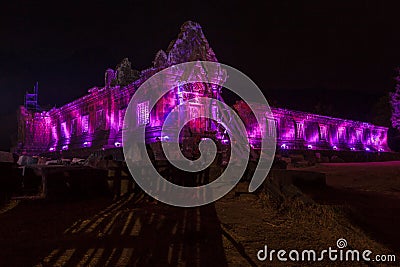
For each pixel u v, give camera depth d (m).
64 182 10.03
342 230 6.38
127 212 7.96
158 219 7.25
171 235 6.13
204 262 4.84
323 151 31.30
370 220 6.87
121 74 25.14
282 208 8.59
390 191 10.77
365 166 18.61
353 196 9.09
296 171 9.90
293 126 31.92
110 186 10.68
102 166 12.08
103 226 6.73
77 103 30.16
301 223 7.34
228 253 5.27
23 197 9.84
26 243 5.58
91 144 26.11
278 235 6.41
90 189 10.38
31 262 4.71
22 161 18.17
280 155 22.98
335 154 32.53
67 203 9.41
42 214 7.93
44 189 10.03
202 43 22.14
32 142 35.22
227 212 8.45
